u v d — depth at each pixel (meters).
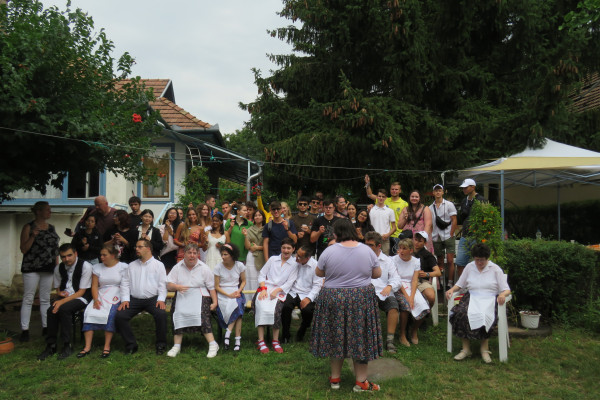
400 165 10.66
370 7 10.69
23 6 5.77
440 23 11.39
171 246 7.32
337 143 10.44
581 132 11.80
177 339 5.61
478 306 5.38
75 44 6.01
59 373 4.93
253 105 11.78
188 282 5.73
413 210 7.46
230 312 5.75
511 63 12.16
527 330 6.28
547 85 9.98
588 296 7.04
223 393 4.41
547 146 10.27
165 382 4.72
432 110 11.61
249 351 5.66
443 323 6.82
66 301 5.63
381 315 7.26
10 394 4.44
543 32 11.97
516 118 10.48
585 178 9.50
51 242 6.38
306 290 6.07
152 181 7.13
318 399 4.31
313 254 7.26
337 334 4.32
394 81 11.21
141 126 6.66
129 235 6.68
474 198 7.46
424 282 6.51
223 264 5.93
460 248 7.24
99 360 5.35
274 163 10.75
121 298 5.67
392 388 4.56
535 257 6.75
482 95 11.54
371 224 7.66
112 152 6.26
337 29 11.38
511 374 4.96
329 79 12.40
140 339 6.14
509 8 10.99
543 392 4.50
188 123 12.68
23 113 5.18
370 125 10.08
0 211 9.18
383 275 6.04
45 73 5.52
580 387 4.65
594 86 14.09
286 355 5.50
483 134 10.76
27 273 6.23
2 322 7.21
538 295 6.85
